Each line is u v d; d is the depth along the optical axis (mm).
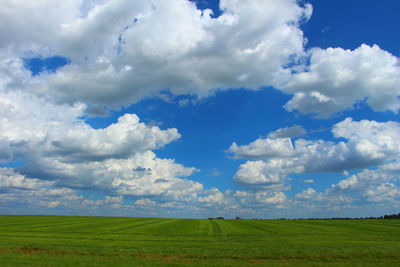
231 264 26109
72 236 50750
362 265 25906
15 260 26391
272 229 71438
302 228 75000
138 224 87812
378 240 46312
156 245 38625
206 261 27688
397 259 28578
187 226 80375
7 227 70562
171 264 25875
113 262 26391
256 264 26312
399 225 85750
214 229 70375
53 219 111812
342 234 58031
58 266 24375
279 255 30328
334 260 28391
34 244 37125
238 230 67688
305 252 31359
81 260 27031
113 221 104062
